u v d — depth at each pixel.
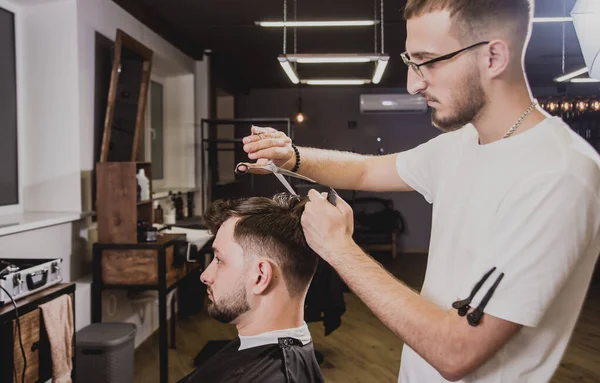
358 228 8.08
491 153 0.93
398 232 8.34
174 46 5.07
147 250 3.11
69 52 3.20
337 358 3.74
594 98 4.77
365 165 1.36
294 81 4.91
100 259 3.12
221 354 1.15
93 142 3.43
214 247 1.12
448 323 0.83
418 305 0.85
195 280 4.76
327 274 3.38
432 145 1.23
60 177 3.23
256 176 8.04
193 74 5.75
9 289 1.99
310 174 1.28
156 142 5.52
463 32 0.84
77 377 2.70
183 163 5.80
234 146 7.82
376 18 4.64
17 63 3.17
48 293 2.16
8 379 1.89
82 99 3.28
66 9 3.19
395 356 3.78
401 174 1.30
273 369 1.06
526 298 0.79
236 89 7.60
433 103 0.92
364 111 8.08
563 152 0.83
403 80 7.91
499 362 0.91
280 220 1.08
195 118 5.83
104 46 3.58
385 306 0.86
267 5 4.30
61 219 2.96
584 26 1.73
